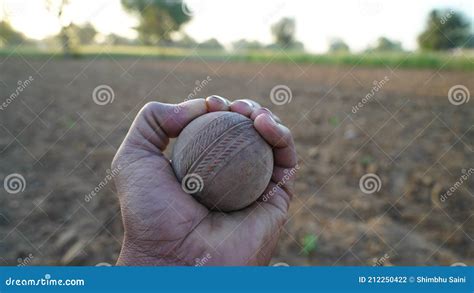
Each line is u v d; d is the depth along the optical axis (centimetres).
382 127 769
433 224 439
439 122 805
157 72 1730
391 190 512
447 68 1728
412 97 1094
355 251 393
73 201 480
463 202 480
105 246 397
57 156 619
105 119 839
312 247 387
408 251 393
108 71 1759
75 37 2105
